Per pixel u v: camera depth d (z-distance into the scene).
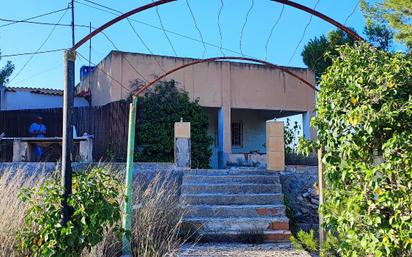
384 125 3.27
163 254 5.13
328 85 3.64
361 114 3.23
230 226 7.11
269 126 9.31
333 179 3.55
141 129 12.57
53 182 3.74
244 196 8.00
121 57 13.41
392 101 3.24
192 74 14.30
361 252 3.48
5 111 13.10
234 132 17.19
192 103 13.73
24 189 3.87
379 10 9.67
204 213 7.49
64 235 3.43
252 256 5.74
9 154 11.24
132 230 5.28
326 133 3.60
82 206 3.50
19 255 4.24
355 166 3.35
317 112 3.76
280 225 7.23
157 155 12.56
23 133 13.01
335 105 3.53
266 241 6.90
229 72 14.92
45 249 3.37
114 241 5.01
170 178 8.79
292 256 5.64
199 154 13.45
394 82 3.29
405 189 3.09
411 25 9.30
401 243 3.17
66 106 3.77
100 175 3.84
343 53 3.80
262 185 8.44
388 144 3.14
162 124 12.95
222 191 8.33
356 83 3.38
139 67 13.59
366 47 3.78
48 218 3.47
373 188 3.25
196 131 13.52
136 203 5.94
